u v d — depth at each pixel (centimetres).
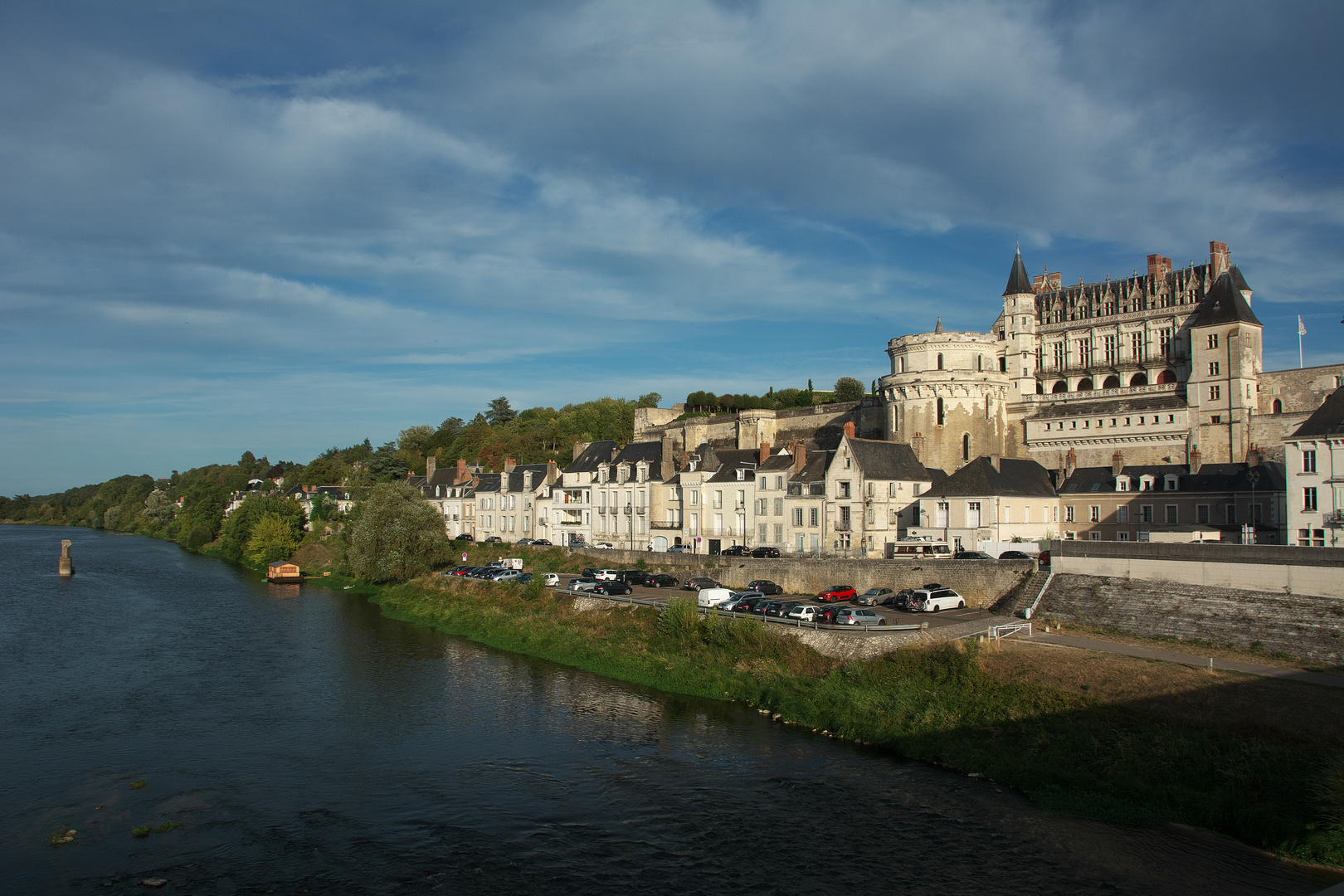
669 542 8906
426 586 7794
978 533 6912
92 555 13325
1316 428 5194
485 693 4822
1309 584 4244
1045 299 11325
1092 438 9094
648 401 18325
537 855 2905
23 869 2797
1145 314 9788
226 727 4219
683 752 3862
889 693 4159
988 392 8856
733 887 2678
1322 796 2845
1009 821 3077
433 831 3081
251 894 2652
